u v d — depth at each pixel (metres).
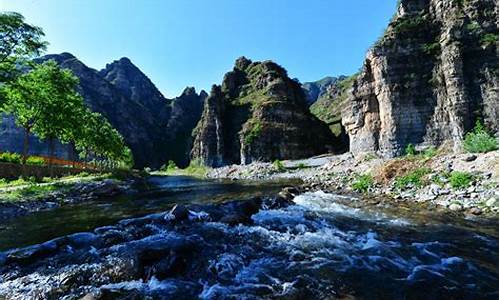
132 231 12.91
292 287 7.89
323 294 7.49
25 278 8.76
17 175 38.06
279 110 111.00
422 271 8.75
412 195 19.31
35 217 18.91
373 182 24.25
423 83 47.84
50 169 39.62
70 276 8.78
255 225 13.98
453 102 43.06
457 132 42.25
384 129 50.31
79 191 29.91
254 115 115.00
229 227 13.56
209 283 8.27
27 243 12.84
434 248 10.52
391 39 50.50
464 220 13.79
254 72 146.38
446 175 19.98
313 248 10.94
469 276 8.34
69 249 11.05
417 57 48.88
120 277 8.70
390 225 13.62
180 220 14.54
